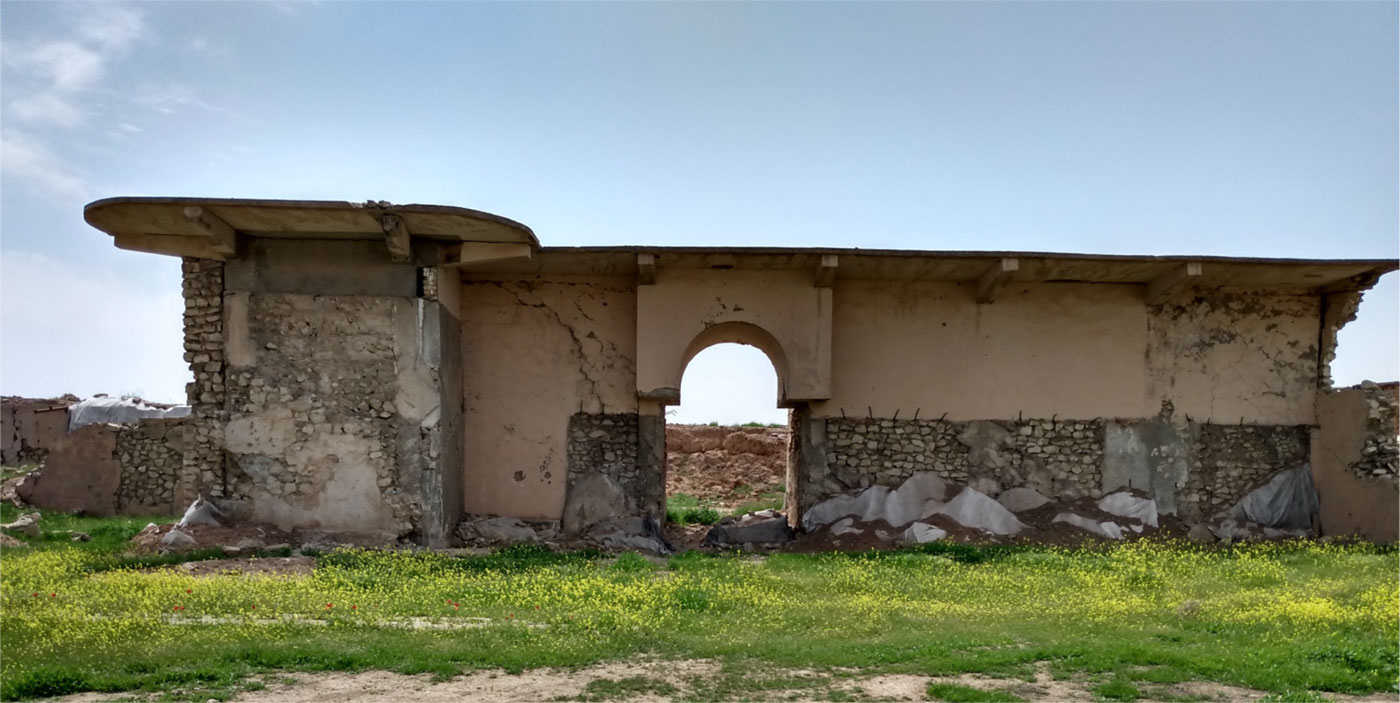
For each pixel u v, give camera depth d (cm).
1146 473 1580
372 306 1352
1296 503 1581
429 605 873
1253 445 1598
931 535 1438
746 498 2331
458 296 1513
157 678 604
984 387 1585
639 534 1484
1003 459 1573
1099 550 1397
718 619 840
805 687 616
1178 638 777
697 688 611
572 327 1556
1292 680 634
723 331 1630
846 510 1537
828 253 1428
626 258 1459
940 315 1592
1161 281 1540
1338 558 1274
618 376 1554
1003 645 747
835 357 1577
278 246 1359
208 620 784
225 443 1335
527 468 1534
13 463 2466
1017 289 1598
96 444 1755
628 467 1537
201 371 1349
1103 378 1593
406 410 1347
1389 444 1466
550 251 1414
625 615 827
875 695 599
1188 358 1603
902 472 1560
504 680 624
